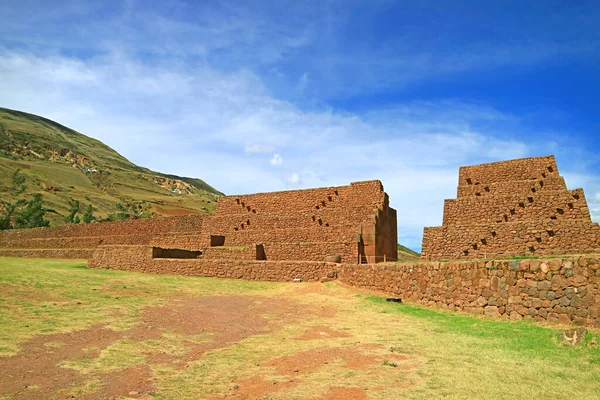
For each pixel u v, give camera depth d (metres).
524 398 7.51
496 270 15.06
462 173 34.72
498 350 10.87
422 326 14.66
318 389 8.34
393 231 40.66
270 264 31.05
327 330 14.55
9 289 19.47
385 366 9.79
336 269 29.19
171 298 21.66
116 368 9.74
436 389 8.09
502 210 31.17
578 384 8.13
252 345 12.35
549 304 13.04
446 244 31.42
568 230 27.66
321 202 42.16
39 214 86.88
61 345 11.48
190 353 11.37
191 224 50.81
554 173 31.19
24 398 7.74
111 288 22.94
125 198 160.88
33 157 178.88
